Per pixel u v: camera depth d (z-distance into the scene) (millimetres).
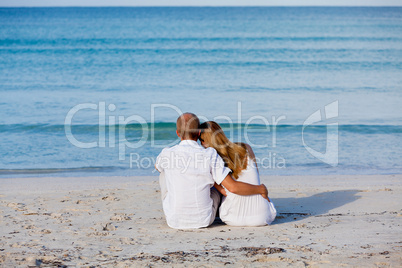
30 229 4254
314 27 47844
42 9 107625
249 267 3010
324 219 4660
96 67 24266
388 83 19938
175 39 36906
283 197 6004
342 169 8383
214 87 18953
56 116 13375
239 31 43375
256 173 4371
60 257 3291
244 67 24500
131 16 73438
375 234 3967
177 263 3107
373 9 94375
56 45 32781
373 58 27359
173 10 100312
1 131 11516
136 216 4898
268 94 17484
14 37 37938
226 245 3631
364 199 5805
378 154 9500
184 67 24375
